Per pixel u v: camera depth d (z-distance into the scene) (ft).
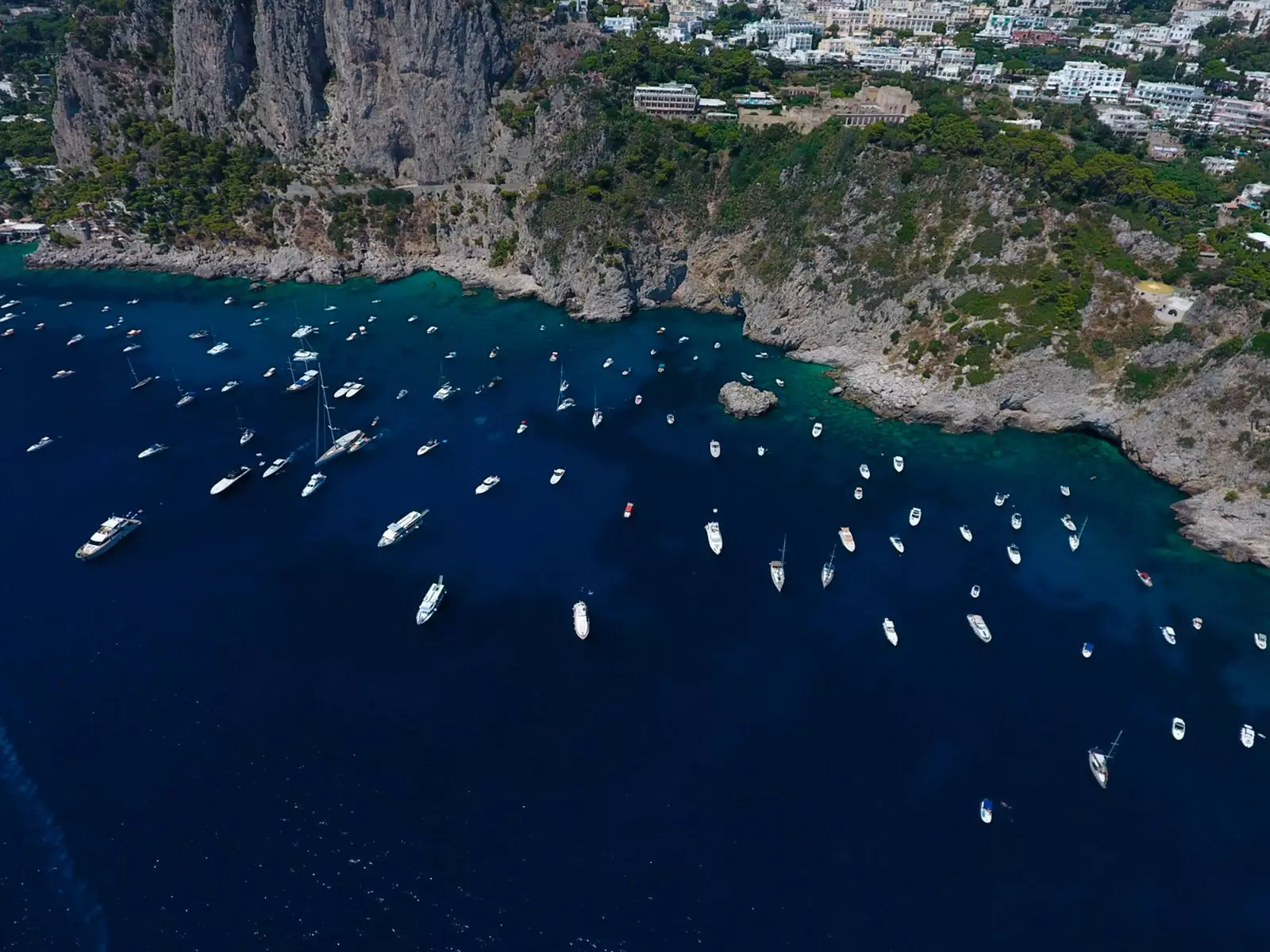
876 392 489.67
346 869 240.73
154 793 260.21
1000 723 294.46
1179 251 476.13
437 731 283.59
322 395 485.97
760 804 263.08
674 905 234.38
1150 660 323.16
